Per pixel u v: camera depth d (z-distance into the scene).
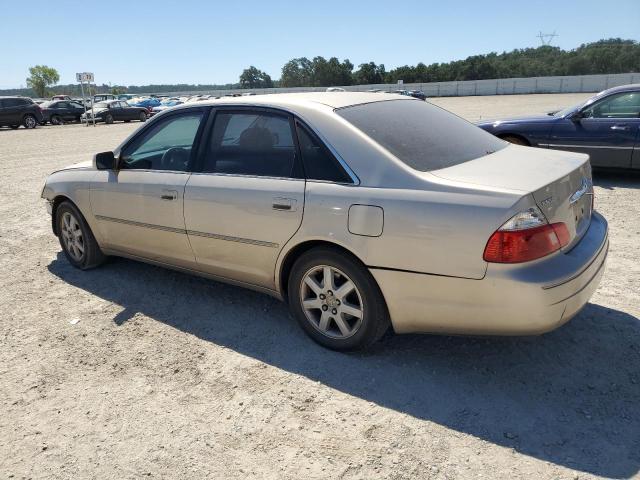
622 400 2.77
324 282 3.23
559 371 3.04
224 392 2.99
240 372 3.19
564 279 2.62
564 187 2.86
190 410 2.84
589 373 3.01
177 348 3.50
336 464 2.41
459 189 2.71
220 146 3.68
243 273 3.63
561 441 2.49
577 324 3.54
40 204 8.12
